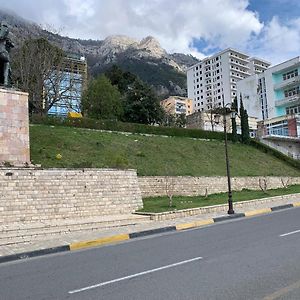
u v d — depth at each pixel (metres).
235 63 116.94
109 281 7.60
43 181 18.80
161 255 10.15
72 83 52.69
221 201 23.86
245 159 40.50
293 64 67.06
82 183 20.11
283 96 69.88
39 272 8.95
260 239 11.72
